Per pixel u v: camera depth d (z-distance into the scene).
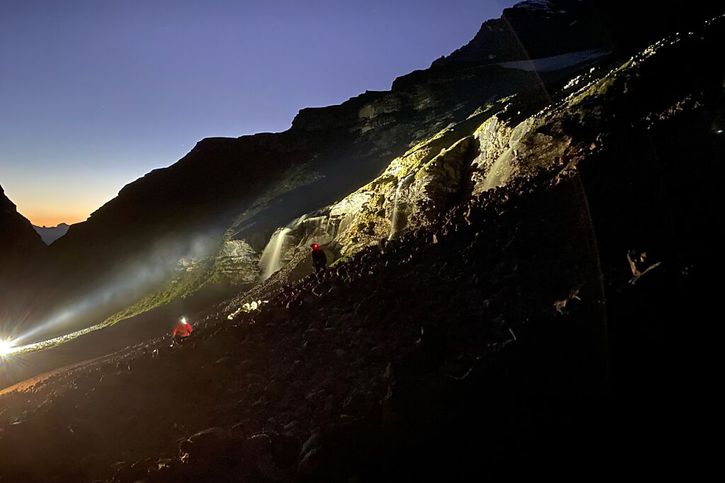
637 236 7.50
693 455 3.78
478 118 25.73
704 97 10.48
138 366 7.77
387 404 5.24
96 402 6.88
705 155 8.52
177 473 5.05
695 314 4.89
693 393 4.20
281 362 7.32
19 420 7.07
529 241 8.48
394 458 4.62
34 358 23.08
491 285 7.86
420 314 7.63
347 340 7.43
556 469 4.00
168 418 6.50
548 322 5.43
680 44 13.30
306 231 27.73
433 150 24.09
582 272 7.30
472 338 6.70
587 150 10.91
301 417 6.00
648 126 10.30
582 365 4.82
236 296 26.62
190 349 7.91
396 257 9.99
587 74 19.69
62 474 5.71
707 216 7.16
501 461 4.21
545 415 4.44
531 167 13.27
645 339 4.80
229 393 6.84
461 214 10.89
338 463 4.79
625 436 4.06
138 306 35.31
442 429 4.70
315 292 9.40
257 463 5.14
